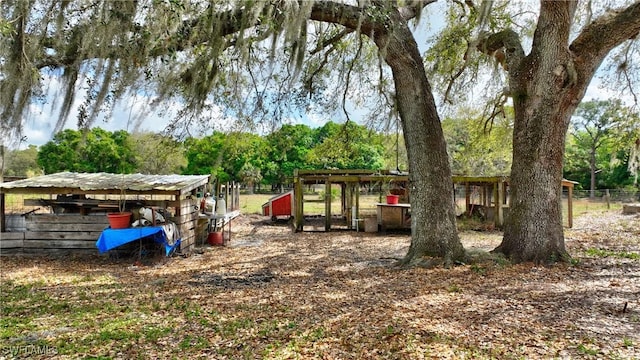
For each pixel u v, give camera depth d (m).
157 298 5.70
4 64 4.83
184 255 9.48
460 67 11.69
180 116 7.24
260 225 16.95
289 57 6.99
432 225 7.50
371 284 6.23
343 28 9.27
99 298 5.71
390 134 12.09
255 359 3.51
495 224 14.91
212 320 4.63
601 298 5.15
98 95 5.39
